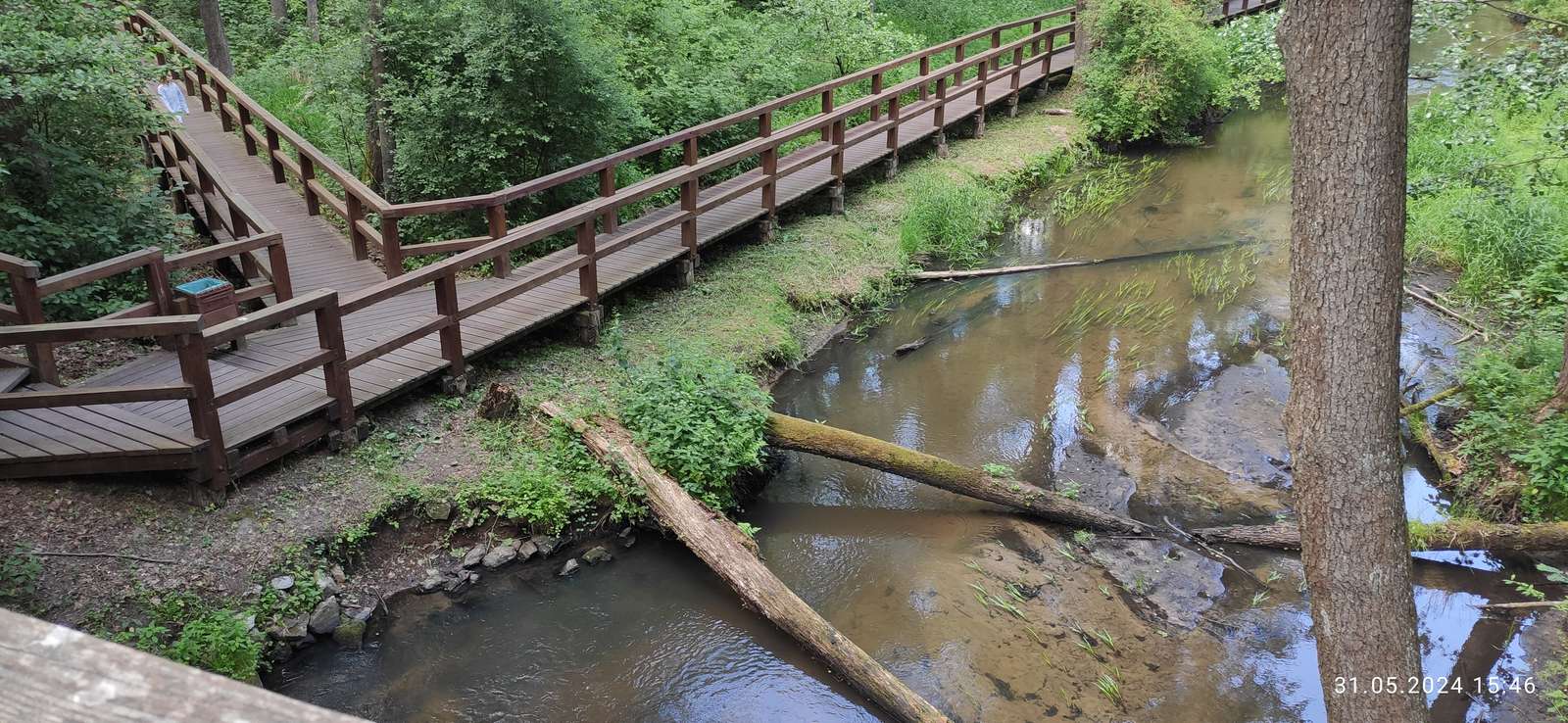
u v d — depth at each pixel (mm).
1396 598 4105
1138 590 6309
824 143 12430
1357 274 3930
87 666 870
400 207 8680
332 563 5957
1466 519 6633
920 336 9961
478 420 7230
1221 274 11141
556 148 10625
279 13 18500
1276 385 8648
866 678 5336
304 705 833
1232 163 15711
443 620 5891
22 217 7742
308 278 9094
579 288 8750
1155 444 7898
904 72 18172
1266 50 18188
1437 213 11188
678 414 7070
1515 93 7770
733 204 11367
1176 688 5496
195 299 7195
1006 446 7906
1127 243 12367
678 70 13453
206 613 5391
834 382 9008
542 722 5254
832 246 11359
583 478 6703
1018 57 16734
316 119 14234
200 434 5832
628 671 5617
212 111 14523
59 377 6898
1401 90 3816
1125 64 16328
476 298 8477
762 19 16266
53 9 8352
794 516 7109
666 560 6508
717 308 9547
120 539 5652
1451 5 7703
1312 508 4207
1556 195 10750
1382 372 4000
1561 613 5992
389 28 11172
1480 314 9508
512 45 9711
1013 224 13156
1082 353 9461
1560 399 7109
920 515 7129
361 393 6902
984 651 5746
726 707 5371
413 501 6422
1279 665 5668
